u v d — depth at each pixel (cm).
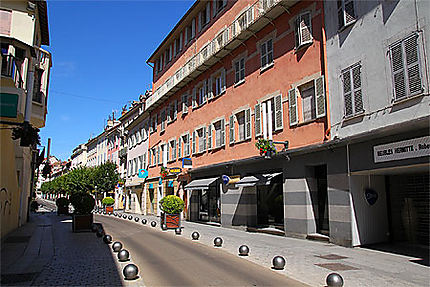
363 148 1116
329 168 1255
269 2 1666
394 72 1015
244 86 1886
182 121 2680
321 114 1320
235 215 1853
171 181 2808
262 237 1464
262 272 805
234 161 1845
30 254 1055
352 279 738
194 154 2433
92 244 1255
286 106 1540
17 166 1916
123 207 4641
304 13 1455
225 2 2155
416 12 958
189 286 688
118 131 4903
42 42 2248
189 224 2206
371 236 1177
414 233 1148
